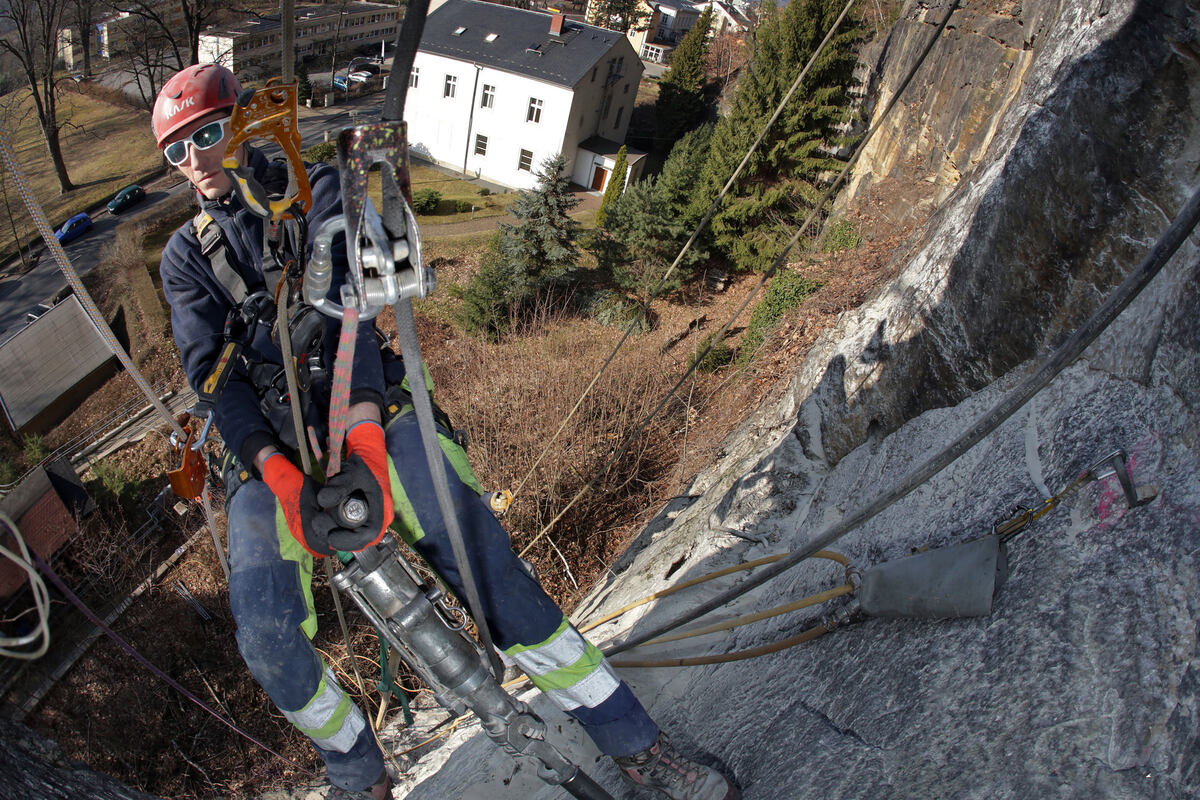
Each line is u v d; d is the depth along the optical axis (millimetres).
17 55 33250
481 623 1846
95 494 19312
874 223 18125
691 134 25688
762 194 24141
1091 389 2729
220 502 18312
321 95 47406
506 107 38406
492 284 23250
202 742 14430
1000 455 3000
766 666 3281
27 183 1662
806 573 4051
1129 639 1988
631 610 5789
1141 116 3078
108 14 37531
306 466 1735
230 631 16406
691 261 24609
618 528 13805
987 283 3990
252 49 41188
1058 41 3908
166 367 26078
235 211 1996
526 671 2080
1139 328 2604
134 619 16328
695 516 7586
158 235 33094
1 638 1381
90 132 40312
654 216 24172
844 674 2789
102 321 1923
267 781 13961
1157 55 3037
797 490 5773
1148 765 1777
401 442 1976
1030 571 2385
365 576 1836
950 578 2551
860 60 23031
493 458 14883
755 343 16781
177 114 1866
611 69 39656
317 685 2004
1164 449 2289
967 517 2926
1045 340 3578
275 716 14961
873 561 3438
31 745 1913
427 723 5746
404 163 1153
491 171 39656
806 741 2576
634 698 2189
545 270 24125
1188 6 2904
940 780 2086
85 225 33688
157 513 19047
